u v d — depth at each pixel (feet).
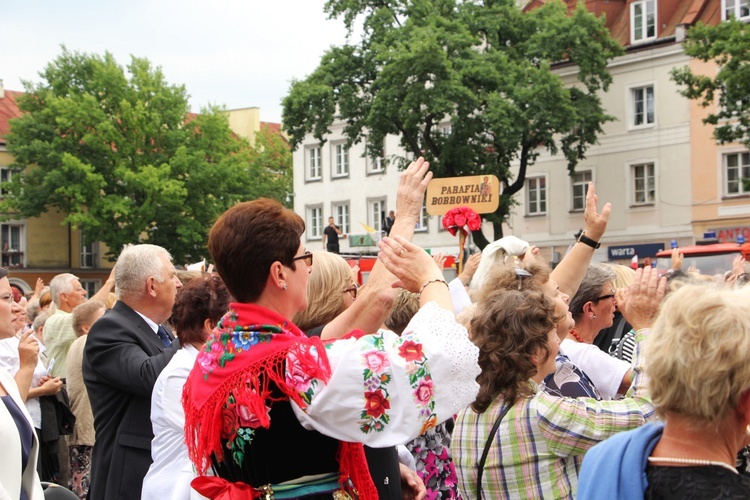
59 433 21.91
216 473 8.05
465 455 10.27
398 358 7.54
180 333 12.23
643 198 110.73
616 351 16.46
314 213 146.41
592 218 13.99
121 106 140.87
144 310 14.65
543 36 102.17
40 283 35.65
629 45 110.73
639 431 6.60
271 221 8.17
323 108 107.34
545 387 11.25
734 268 20.98
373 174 138.72
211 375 7.91
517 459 9.81
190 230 142.61
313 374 7.50
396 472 8.86
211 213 145.48
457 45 101.04
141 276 14.53
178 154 142.20
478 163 105.40
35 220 157.79
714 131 91.81
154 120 142.92
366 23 106.63
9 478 10.42
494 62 102.06
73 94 141.49
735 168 103.45
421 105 105.40
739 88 88.53
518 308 10.13
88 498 14.33
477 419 10.25
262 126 225.15
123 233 140.97
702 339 6.15
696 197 105.91
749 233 102.06
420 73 99.55
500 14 105.50
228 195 149.89
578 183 116.26
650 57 108.99
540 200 119.65
